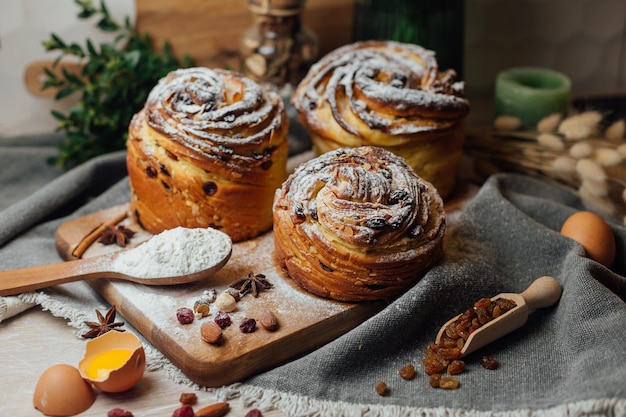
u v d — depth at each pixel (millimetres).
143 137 853
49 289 824
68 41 1066
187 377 742
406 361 760
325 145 903
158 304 785
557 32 1145
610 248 836
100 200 948
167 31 1080
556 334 776
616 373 685
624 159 920
